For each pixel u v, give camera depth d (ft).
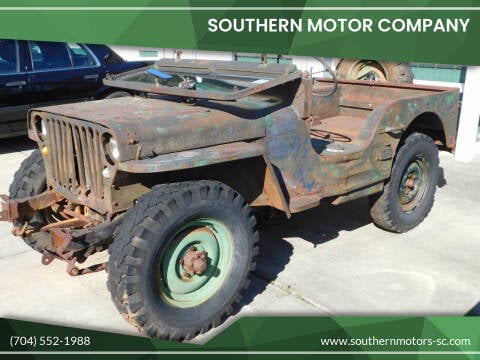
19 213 11.47
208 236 10.37
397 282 12.55
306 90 11.50
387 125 13.71
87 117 10.09
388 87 17.17
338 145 13.66
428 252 14.12
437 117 15.43
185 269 10.14
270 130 11.25
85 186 10.69
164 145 9.84
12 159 22.62
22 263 13.43
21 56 24.00
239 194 10.55
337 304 11.64
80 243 9.76
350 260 13.64
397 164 14.47
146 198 9.64
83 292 12.14
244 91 10.35
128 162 9.43
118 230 9.61
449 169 21.33
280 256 13.82
